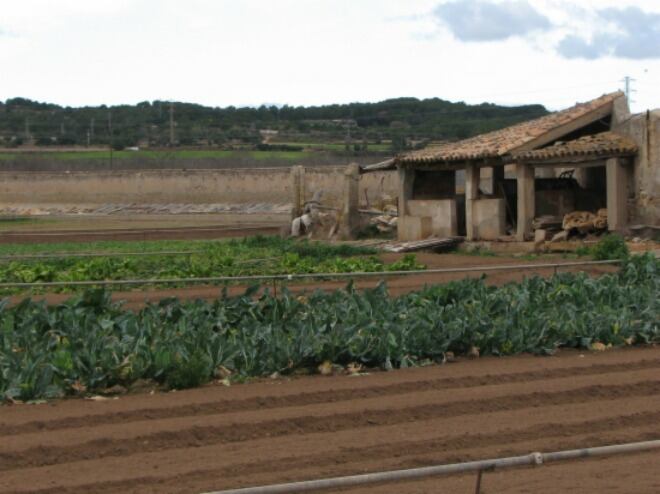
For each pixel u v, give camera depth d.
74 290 25.50
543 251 33.22
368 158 80.50
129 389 13.91
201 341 14.85
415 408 12.59
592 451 8.65
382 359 15.20
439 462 10.54
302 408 12.68
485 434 11.50
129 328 15.46
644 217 32.81
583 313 17.22
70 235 48.06
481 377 14.30
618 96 35.38
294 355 14.80
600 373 14.91
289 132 129.25
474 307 17.05
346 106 143.38
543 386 13.72
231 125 138.75
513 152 34.38
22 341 15.26
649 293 18.75
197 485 9.86
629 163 33.31
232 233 49.56
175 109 146.75
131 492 9.70
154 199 75.38
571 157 33.59
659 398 13.36
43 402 13.20
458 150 37.44
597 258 29.09
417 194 41.47
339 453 10.84
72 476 10.25
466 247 36.56
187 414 12.62
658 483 9.71
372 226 43.47
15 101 160.62
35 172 83.31
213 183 72.88
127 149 115.50
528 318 16.84
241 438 11.64
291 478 9.98
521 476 10.16
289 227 46.16
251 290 17.58
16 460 10.80
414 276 26.92
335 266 28.92
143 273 28.48
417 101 140.12
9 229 54.28
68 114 147.12
